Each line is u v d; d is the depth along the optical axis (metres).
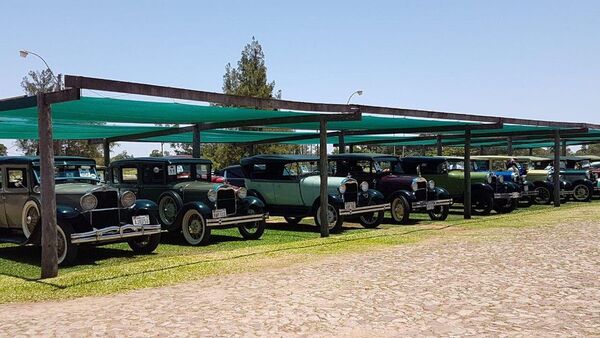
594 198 24.22
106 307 6.45
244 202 12.77
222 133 17.56
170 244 12.17
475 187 18.03
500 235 12.09
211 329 5.49
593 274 7.77
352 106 12.09
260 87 31.39
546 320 5.64
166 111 11.13
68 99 7.74
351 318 5.82
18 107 8.48
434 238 11.93
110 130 15.52
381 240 11.75
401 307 6.22
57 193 9.90
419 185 16.03
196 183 12.53
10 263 9.89
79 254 10.83
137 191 12.99
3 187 10.48
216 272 8.48
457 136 21.77
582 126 19.56
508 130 20.47
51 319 5.98
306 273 8.23
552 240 11.02
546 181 21.77
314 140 21.22
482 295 6.70
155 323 5.72
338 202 13.73
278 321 5.74
